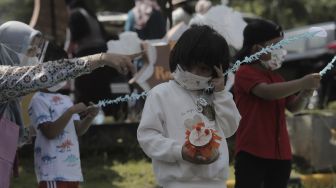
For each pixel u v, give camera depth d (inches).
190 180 132.0
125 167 272.8
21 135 141.1
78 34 324.8
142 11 319.0
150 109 134.5
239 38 235.6
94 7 991.0
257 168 175.2
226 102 135.0
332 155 267.4
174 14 302.2
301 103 180.2
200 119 133.6
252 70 176.4
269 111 175.9
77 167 173.2
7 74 125.1
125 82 366.3
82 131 173.8
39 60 154.6
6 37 142.1
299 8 1008.2
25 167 271.1
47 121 167.0
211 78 134.8
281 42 148.0
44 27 322.3
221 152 134.8
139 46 249.3
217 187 134.3
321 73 168.6
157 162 135.1
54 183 168.6
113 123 302.7
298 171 269.4
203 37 133.1
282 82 177.8
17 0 1046.4
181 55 133.2
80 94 324.8
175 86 136.9
